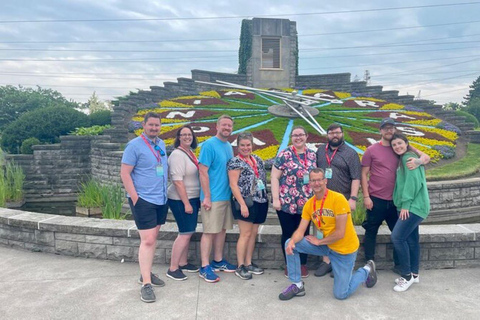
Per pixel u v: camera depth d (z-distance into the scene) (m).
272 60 24.55
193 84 21.58
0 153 11.70
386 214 4.52
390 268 4.87
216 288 4.21
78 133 14.22
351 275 3.90
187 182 4.39
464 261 4.87
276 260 4.88
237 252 4.54
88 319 3.49
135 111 16.66
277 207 4.38
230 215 4.60
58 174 12.53
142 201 3.98
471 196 8.93
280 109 15.84
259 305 3.78
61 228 5.27
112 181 11.23
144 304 3.80
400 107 18.22
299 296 3.99
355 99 19.86
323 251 3.91
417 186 4.00
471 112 51.69
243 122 14.09
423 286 4.28
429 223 8.37
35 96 63.88
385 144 4.49
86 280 4.43
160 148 4.18
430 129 14.54
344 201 3.73
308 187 4.30
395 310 3.67
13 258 5.22
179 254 4.44
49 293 4.06
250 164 4.44
